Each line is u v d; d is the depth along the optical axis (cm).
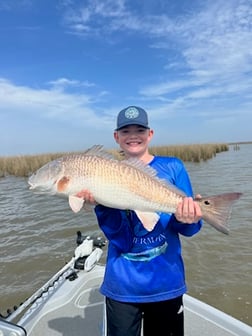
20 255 355
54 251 364
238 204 518
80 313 170
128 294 109
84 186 116
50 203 611
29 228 452
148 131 126
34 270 319
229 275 287
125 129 122
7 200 655
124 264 112
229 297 253
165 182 117
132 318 110
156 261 112
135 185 115
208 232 392
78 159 120
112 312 111
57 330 157
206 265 307
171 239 116
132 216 115
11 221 491
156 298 109
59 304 177
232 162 1309
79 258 211
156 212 116
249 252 330
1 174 1096
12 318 141
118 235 112
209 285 272
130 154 125
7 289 284
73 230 434
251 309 238
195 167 1149
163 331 115
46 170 124
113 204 114
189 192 124
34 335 154
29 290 281
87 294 187
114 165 116
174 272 113
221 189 658
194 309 168
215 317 160
